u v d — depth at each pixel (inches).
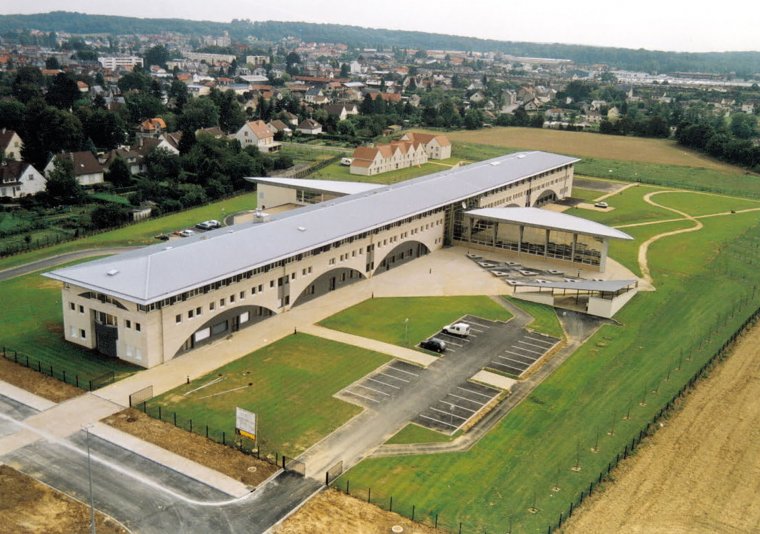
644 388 2977.4
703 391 2957.7
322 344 3348.9
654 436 2591.0
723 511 2161.7
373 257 4372.5
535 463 2402.8
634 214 6358.3
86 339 3213.6
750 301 4124.0
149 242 5059.1
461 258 4862.2
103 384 2871.6
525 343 3447.3
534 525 2075.5
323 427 2600.9
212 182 6619.1
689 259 4975.4
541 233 4813.0
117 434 2504.9
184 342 3181.6
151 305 2977.4
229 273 3287.4
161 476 2271.2
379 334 3496.6
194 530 2017.7
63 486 2206.0
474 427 2635.3
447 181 5329.7
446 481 2289.6
